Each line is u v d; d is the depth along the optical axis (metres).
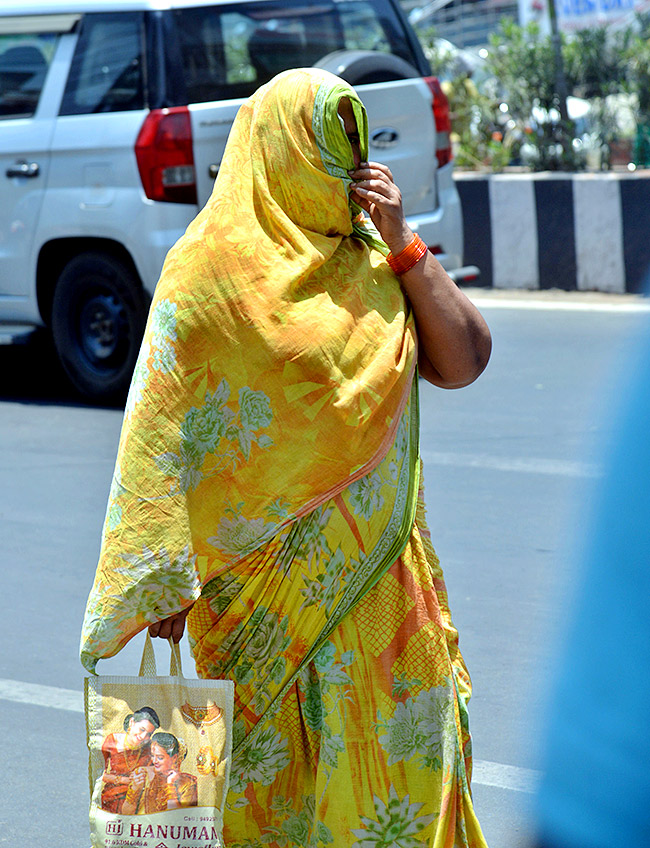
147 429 6.38
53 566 13.91
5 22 20.67
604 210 27.34
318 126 6.28
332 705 6.53
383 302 6.60
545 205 28.06
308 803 6.81
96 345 21.16
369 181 6.52
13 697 10.88
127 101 19.75
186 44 19.64
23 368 24.39
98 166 19.88
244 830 6.84
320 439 6.36
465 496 15.38
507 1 46.38
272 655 6.63
